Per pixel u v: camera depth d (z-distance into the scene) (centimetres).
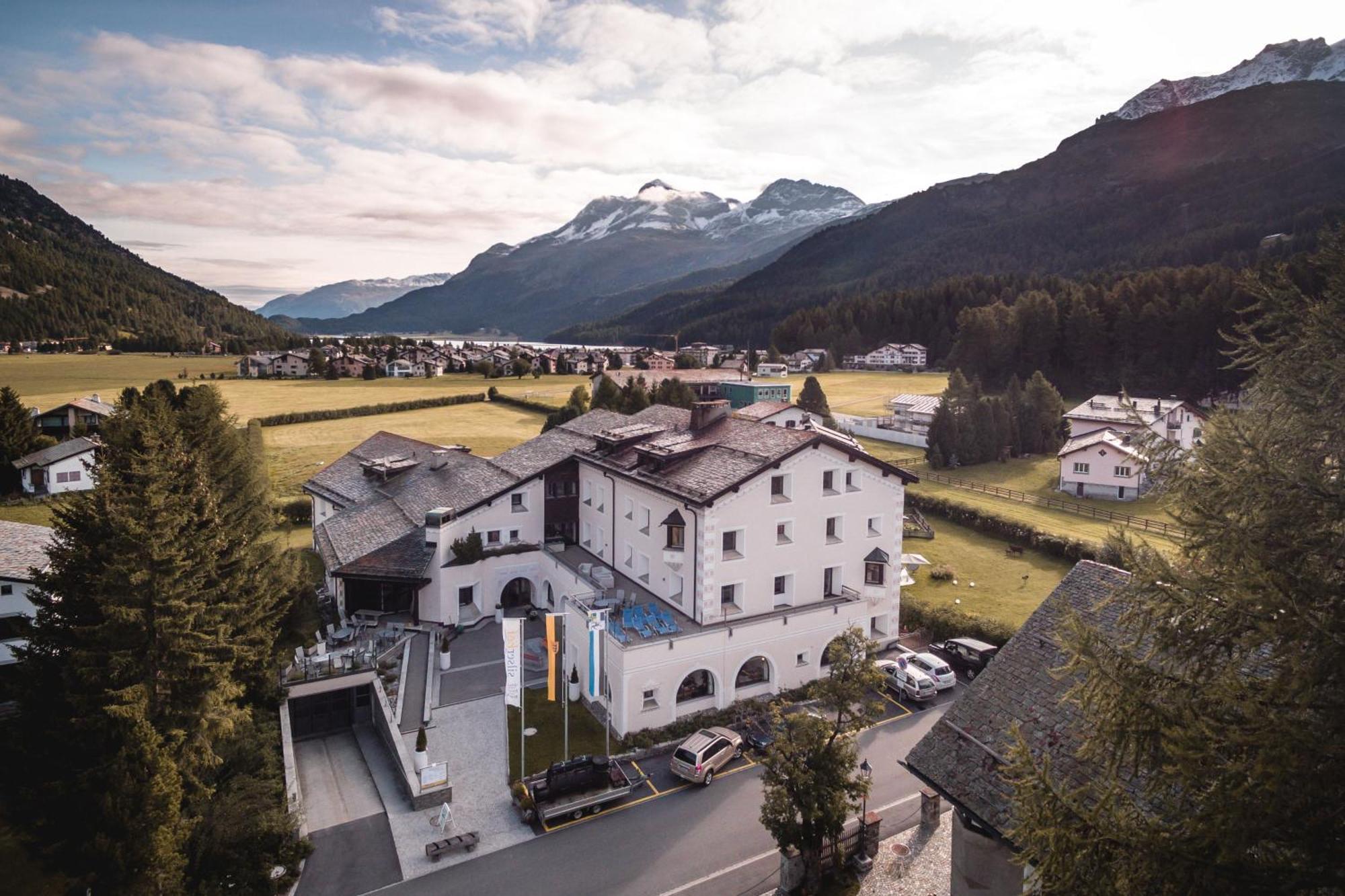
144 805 2123
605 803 3033
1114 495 8050
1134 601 1416
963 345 15725
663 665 3556
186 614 2670
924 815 2877
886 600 4322
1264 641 1180
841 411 13800
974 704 2211
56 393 14462
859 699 2533
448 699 3925
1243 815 1077
